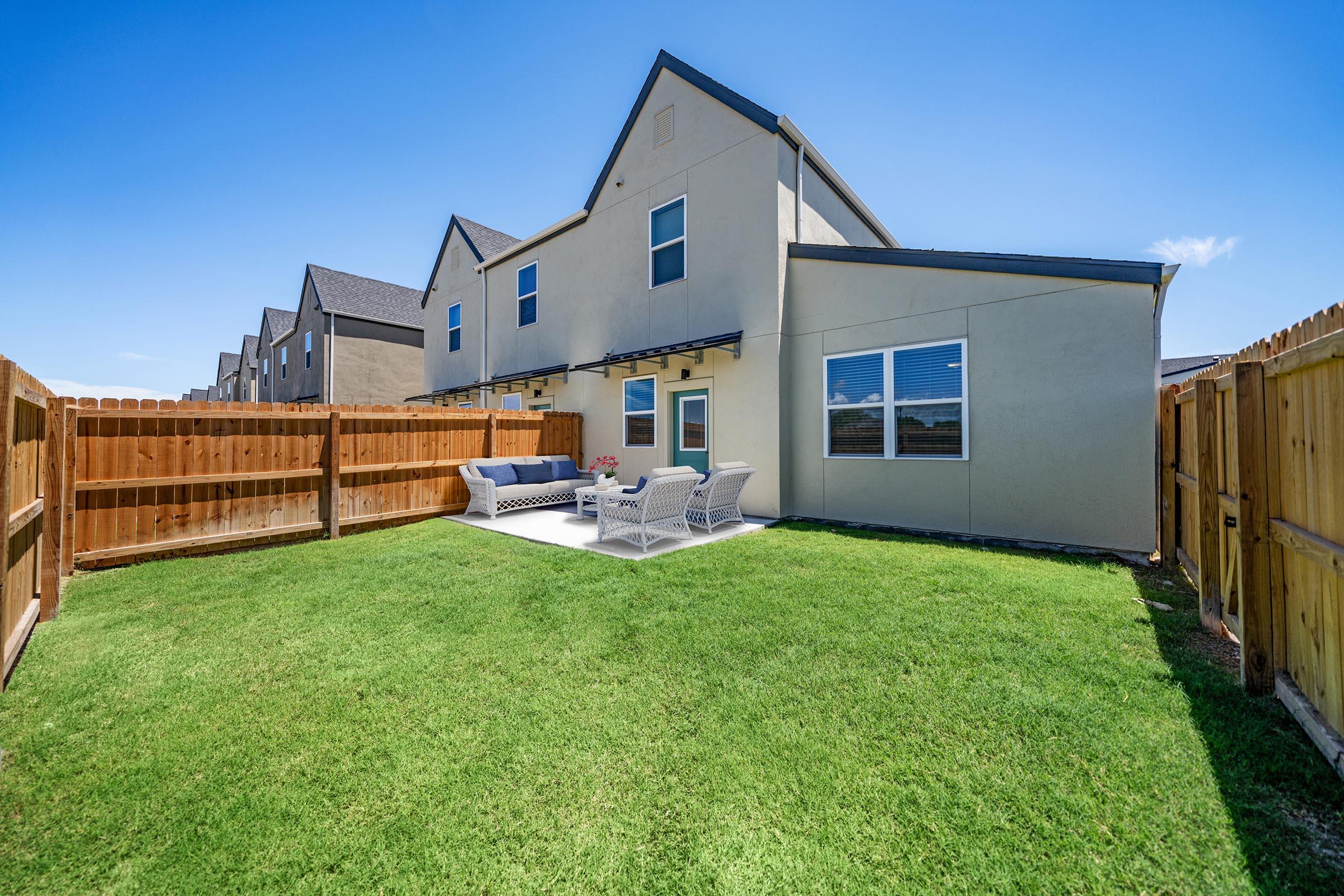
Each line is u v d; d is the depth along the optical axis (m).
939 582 4.48
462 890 1.57
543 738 2.32
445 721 2.48
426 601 4.27
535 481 9.53
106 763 2.20
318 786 2.03
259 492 6.64
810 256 7.97
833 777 2.01
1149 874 1.54
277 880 1.62
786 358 8.19
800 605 3.98
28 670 3.08
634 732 2.36
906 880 1.55
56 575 4.02
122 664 3.16
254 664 3.14
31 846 1.75
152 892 1.58
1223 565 3.28
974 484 6.54
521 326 13.14
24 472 3.39
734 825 1.79
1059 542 5.97
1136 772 1.99
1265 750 2.08
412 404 17.52
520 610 4.02
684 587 4.50
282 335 21.98
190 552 6.10
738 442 8.48
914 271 7.03
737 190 8.50
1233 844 1.63
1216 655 3.03
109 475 5.61
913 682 2.74
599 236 10.97
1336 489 2.00
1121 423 5.65
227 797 1.99
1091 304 5.81
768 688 2.73
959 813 1.81
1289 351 2.31
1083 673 2.80
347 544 6.70
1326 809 1.76
